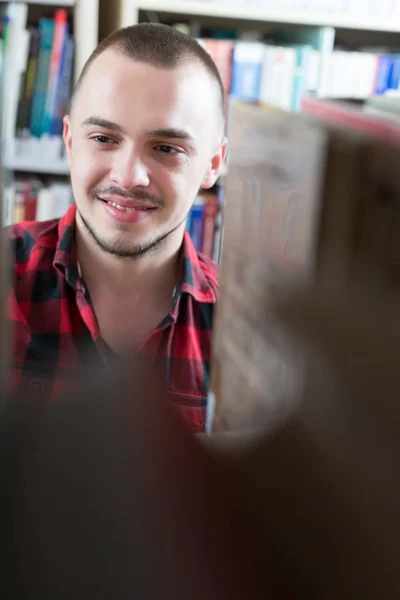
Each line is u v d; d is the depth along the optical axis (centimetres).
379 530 20
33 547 23
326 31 166
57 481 24
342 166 21
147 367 28
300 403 22
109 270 90
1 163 25
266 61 163
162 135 83
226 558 23
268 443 23
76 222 93
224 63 163
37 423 25
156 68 81
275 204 27
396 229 19
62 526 23
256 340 27
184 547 23
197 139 86
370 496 20
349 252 20
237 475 24
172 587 23
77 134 86
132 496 24
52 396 28
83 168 86
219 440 26
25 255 96
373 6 166
